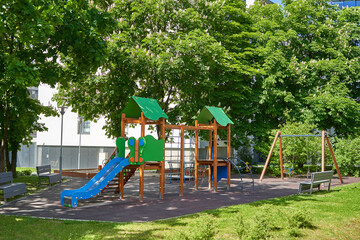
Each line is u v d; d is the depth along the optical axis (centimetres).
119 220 926
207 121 1789
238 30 2683
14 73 1080
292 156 2372
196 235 692
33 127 2356
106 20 1402
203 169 2255
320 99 2483
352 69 2606
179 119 2400
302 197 1347
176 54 1884
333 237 749
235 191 1625
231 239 713
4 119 1825
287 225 827
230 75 2467
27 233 759
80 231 778
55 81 1412
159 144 1409
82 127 3512
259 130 2597
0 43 1305
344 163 2303
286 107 2611
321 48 2747
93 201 1302
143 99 1432
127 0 2223
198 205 1191
